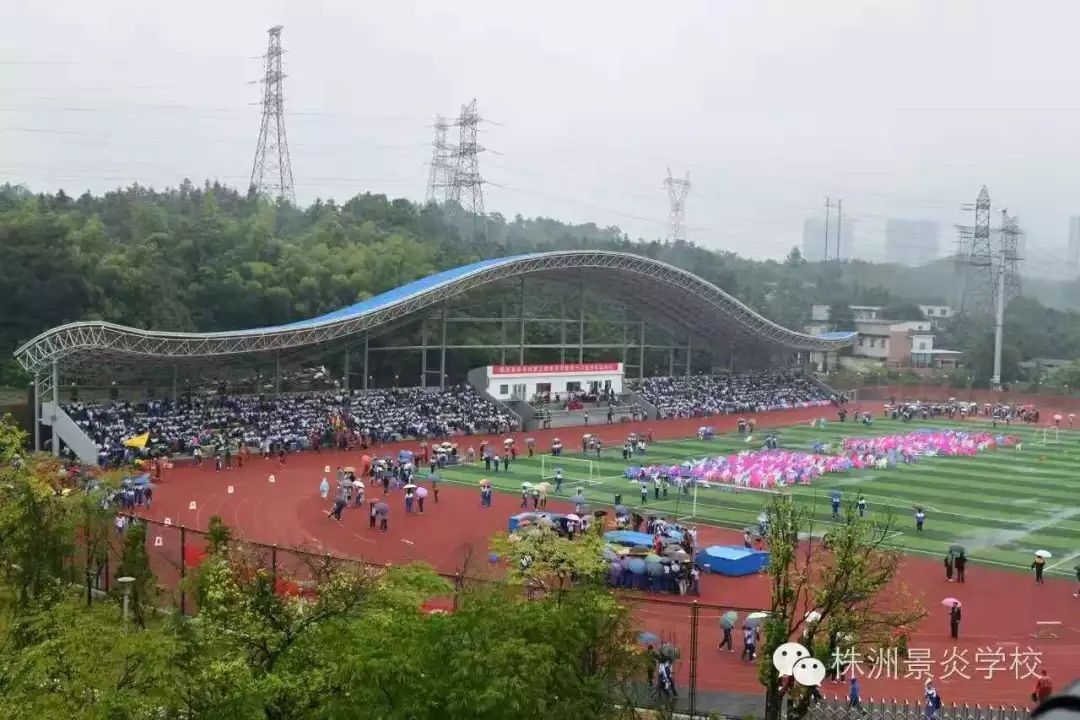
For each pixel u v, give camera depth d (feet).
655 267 390.42
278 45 593.83
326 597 88.17
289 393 351.46
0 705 70.95
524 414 375.66
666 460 293.84
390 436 321.11
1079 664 120.47
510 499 228.02
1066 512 220.43
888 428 388.57
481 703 63.00
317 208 631.15
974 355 570.46
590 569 113.19
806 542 178.29
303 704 72.54
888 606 140.26
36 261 360.89
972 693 110.01
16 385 355.77
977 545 187.62
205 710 71.46
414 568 99.86
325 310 440.86
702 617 138.10
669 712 87.20
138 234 465.47
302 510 210.18
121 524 168.25
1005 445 337.52
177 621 87.76
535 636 71.36
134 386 326.44
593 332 497.87
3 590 113.19
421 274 483.92
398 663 65.92
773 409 456.04
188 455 277.85
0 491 129.59
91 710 69.87
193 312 415.85
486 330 461.37
